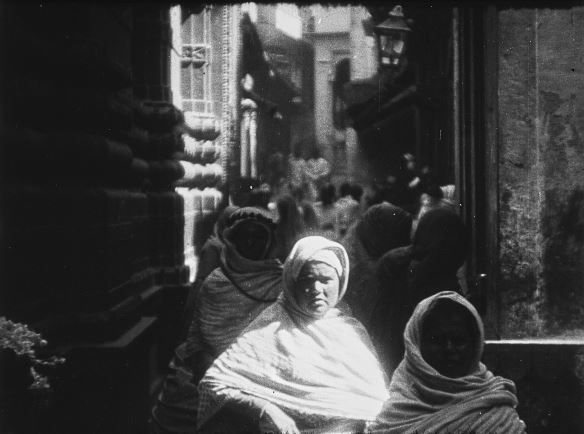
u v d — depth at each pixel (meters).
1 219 5.73
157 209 11.81
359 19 40.00
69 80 6.67
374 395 4.10
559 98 6.70
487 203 7.41
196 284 7.57
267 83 39.72
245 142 30.52
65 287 6.89
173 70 13.08
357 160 34.03
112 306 7.14
